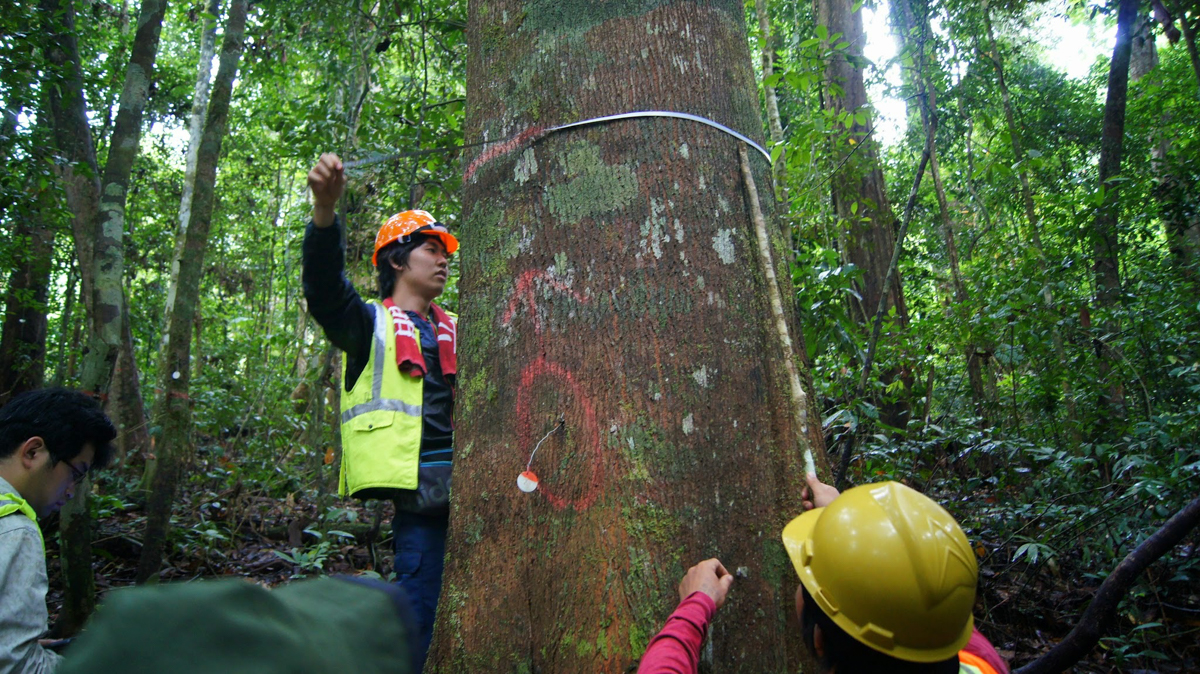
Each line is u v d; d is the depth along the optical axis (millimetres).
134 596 543
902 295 9117
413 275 2814
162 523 3594
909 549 1286
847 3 9961
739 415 1704
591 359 1730
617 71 1887
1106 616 2486
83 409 2219
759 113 2100
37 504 2180
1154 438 4227
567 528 1660
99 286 4629
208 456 7156
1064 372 5633
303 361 11258
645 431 1666
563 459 1695
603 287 1763
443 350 2699
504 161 1927
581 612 1605
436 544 2523
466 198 2021
